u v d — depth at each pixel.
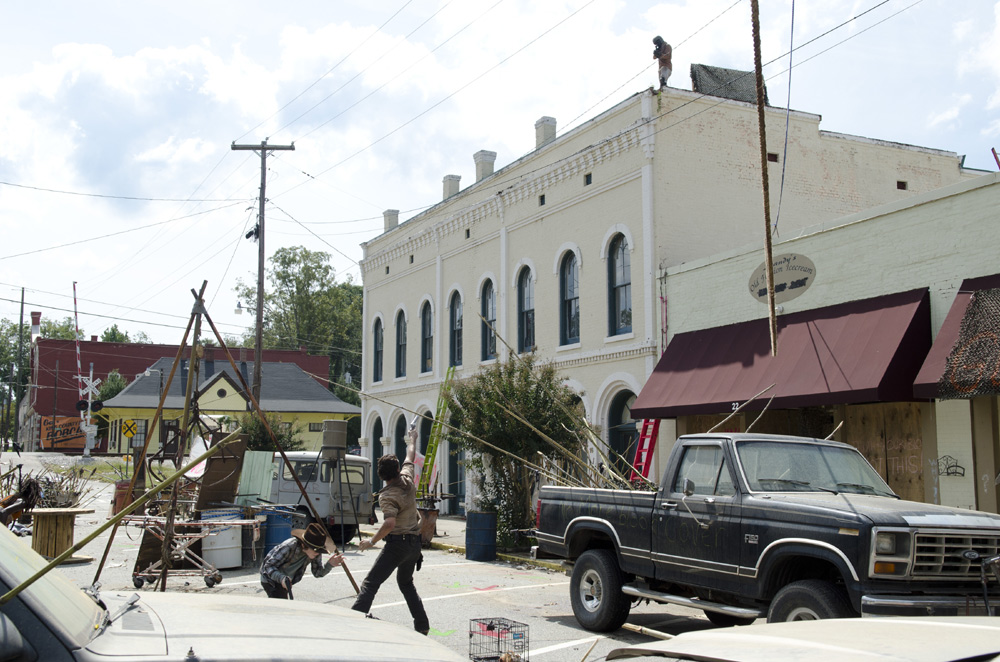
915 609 5.95
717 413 14.77
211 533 12.43
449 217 26.44
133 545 16.62
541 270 21.98
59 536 13.23
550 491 9.96
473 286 25.28
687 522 7.80
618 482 11.80
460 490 25.81
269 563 7.79
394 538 7.66
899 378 11.78
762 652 2.74
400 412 29.88
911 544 6.14
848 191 20.42
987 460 11.33
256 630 2.85
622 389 18.83
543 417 16.28
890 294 12.88
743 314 15.64
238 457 13.55
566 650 7.95
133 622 2.76
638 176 18.50
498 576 13.49
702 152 18.78
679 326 17.20
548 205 21.77
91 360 60.81
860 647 2.65
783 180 19.59
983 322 10.93
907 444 12.66
